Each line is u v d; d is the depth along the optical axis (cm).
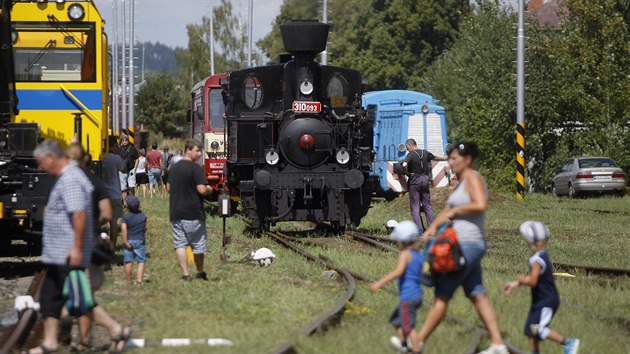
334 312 3225
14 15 5012
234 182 6981
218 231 6675
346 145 6412
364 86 6688
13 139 4525
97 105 5056
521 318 3259
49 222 2664
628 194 12750
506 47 12975
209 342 2839
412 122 10119
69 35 5056
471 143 2708
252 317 3306
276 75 6519
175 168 4150
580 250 5831
